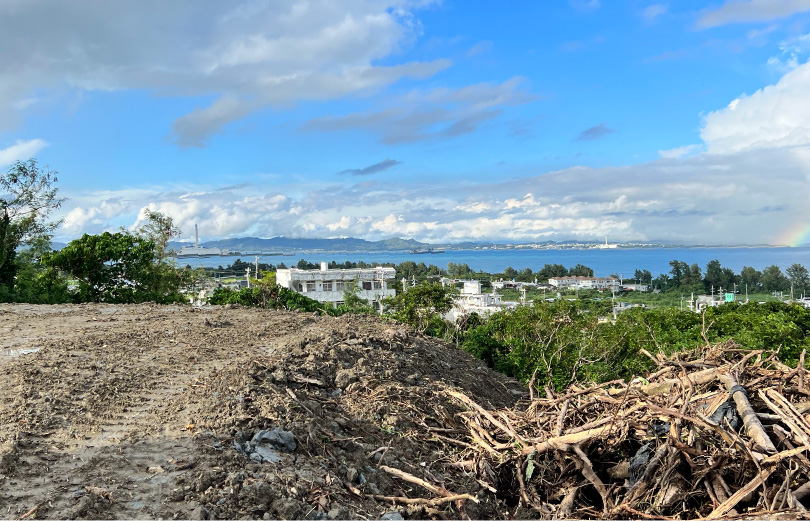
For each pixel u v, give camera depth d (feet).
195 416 18.38
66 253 59.21
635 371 45.83
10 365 23.44
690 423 17.30
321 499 14.39
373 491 16.21
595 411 21.06
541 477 18.98
